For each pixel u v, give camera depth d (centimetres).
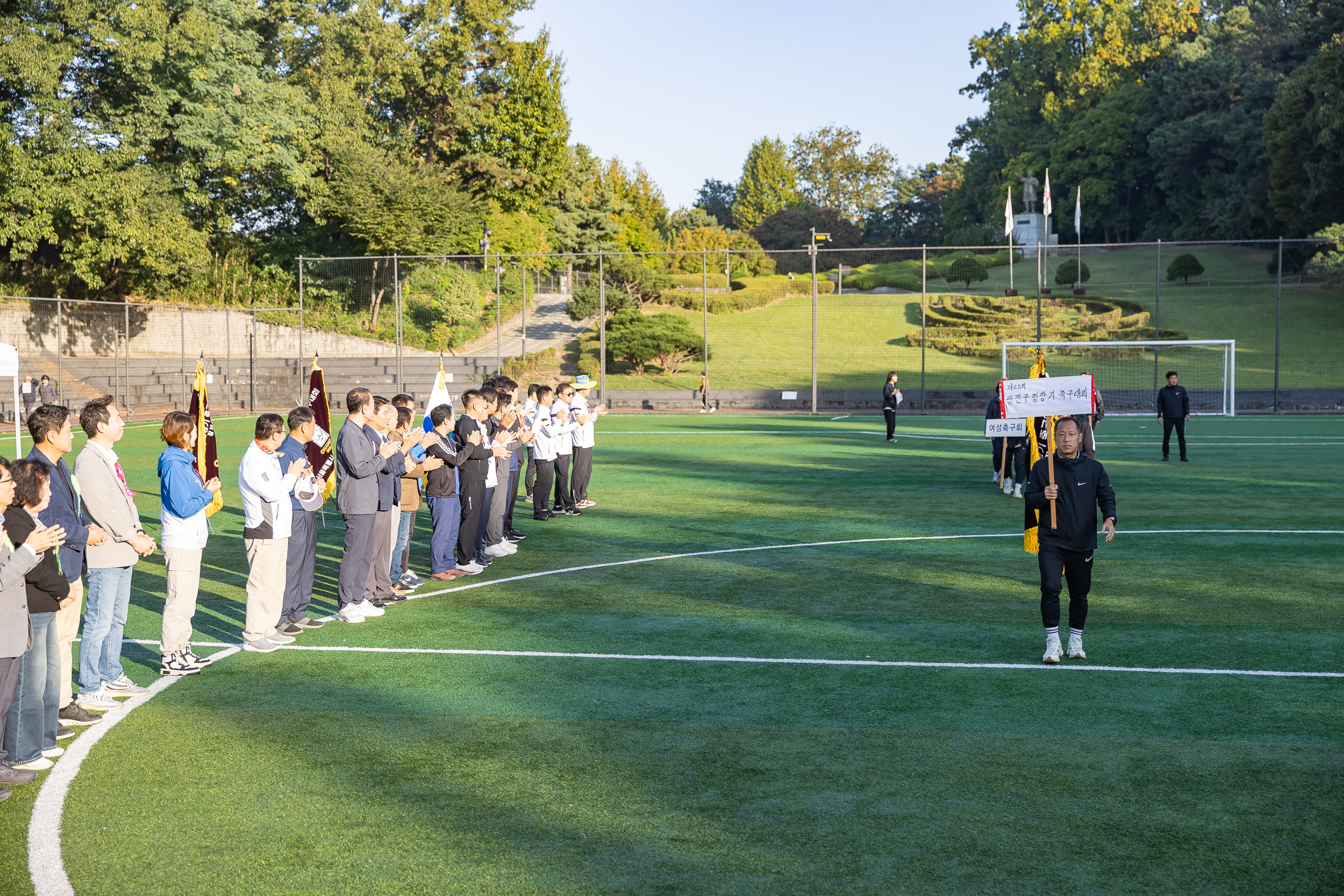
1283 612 885
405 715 651
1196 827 481
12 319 3841
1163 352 4784
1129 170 7906
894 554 1175
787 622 873
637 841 473
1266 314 5347
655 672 737
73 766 570
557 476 1474
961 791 524
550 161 6072
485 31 5616
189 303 4544
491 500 1173
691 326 5381
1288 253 5966
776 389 4312
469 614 916
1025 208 7675
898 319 5500
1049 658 744
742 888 428
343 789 537
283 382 4256
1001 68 9662
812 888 428
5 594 530
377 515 940
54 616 588
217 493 1086
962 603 937
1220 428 2848
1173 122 7281
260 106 4472
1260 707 646
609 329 4588
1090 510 740
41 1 3822
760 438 2694
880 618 887
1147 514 1403
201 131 4234
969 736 602
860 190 11419
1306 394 3634
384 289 4706
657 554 1187
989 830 480
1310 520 1348
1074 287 5875
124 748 597
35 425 628
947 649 787
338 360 4347
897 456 2236
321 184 4738
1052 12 8994
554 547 1236
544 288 5725
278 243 4988
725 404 3972
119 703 679
